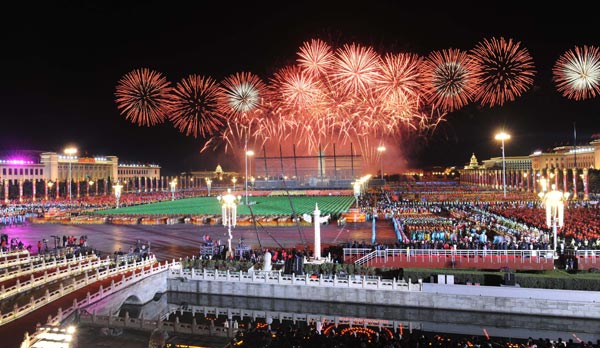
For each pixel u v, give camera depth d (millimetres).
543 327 37094
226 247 55562
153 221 85250
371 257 48094
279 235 69000
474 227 64750
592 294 36344
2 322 31031
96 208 111562
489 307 38188
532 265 44469
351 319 39781
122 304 41781
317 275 43656
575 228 59438
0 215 89438
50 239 66938
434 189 178500
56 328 28141
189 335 31500
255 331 29797
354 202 116312
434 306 39375
